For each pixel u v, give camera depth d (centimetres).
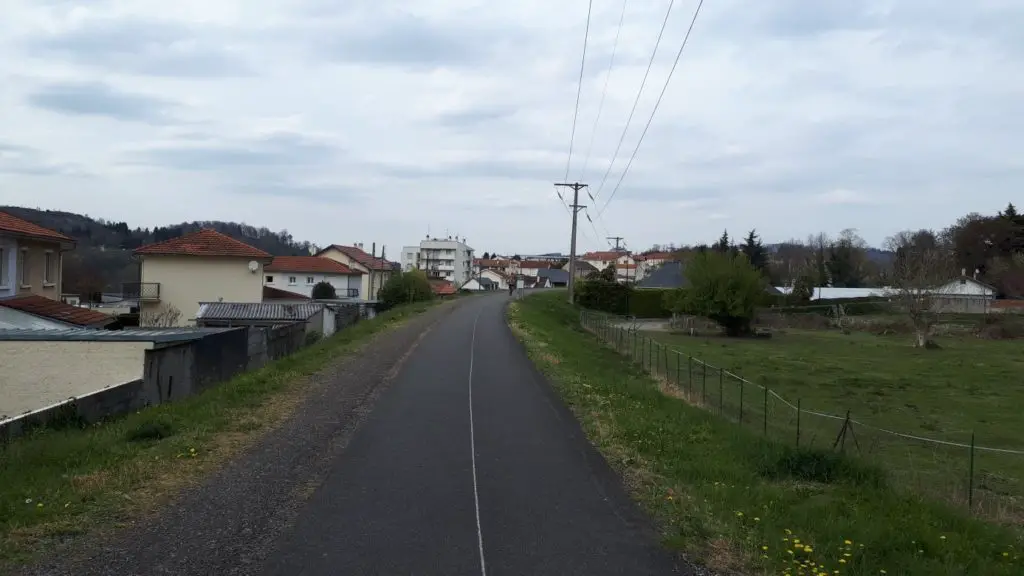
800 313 7006
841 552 657
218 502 742
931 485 1164
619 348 3459
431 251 13988
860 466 1000
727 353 4041
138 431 1009
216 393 1388
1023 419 2088
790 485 923
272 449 977
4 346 1611
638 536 686
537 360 2188
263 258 4497
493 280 13650
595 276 7550
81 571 556
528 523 718
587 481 880
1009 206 9325
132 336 1652
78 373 1616
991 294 7788
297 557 607
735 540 675
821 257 11075
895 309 6200
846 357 3981
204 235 4525
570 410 1379
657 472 934
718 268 5381
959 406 2320
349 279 7912
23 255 2572
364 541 652
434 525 702
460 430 1163
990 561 700
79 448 899
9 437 954
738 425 1361
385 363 1969
